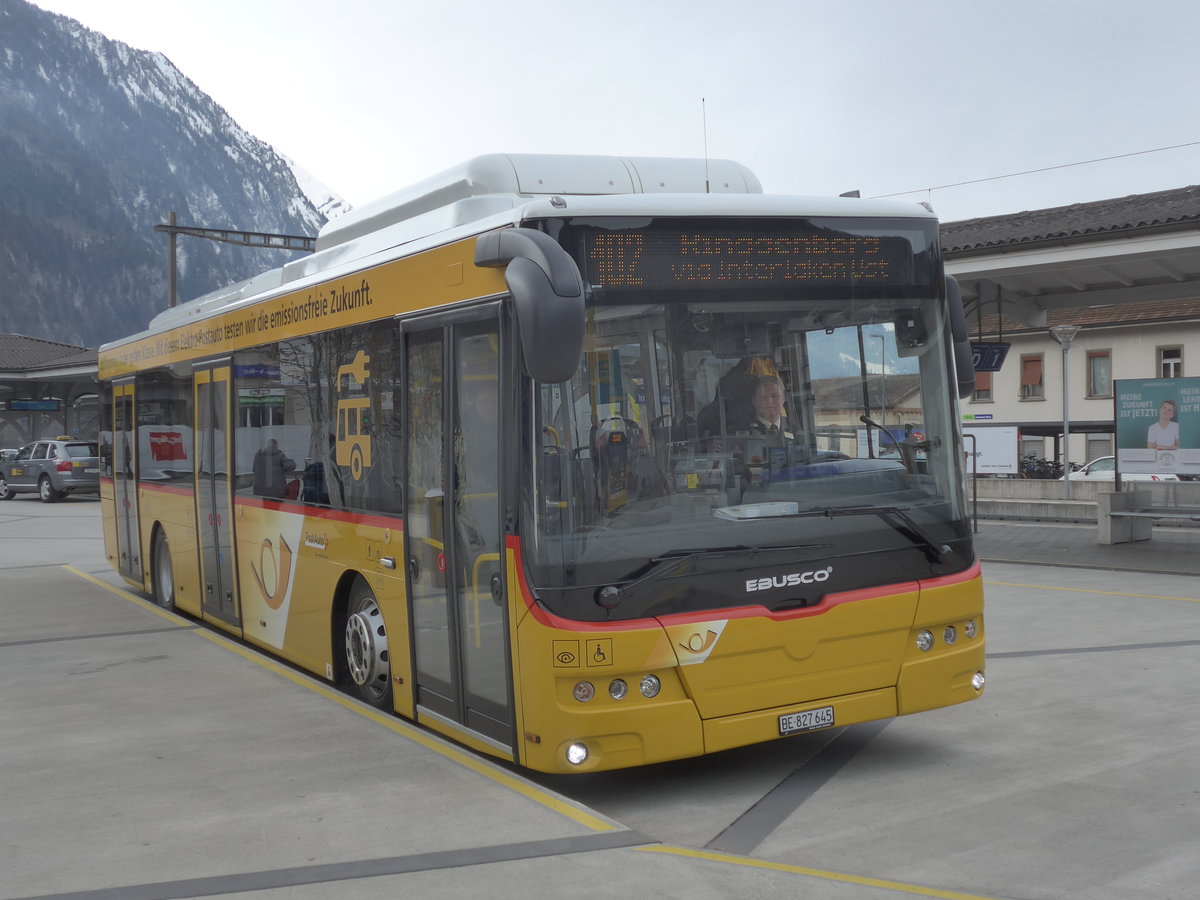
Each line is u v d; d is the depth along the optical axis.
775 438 5.88
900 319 6.23
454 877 4.62
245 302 9.83
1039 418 53.62
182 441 11.74
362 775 6.11
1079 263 17.11
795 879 4.60
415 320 6.78
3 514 33.09
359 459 7.62
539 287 5.08
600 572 5.50
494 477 5.88
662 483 5.65
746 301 5.90
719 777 6.37
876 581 6.03
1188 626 10.98
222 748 6.79
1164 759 6.48
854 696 5.95
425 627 6.77
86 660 9.95
